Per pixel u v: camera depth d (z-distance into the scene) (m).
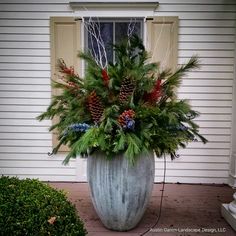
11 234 2.00
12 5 3.89
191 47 3.96
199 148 4.13
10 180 2.55
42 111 4.08
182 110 2.66
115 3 3.84
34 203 2.16
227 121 4.09
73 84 2.66
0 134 4.14
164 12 3.90
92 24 3.91
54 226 2.09
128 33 3.62
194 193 3.81
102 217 2.76
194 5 3.88
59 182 4.19
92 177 2.66
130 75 2.49
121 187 2.55
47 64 4.00
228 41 3.95
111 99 2.56
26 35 3.95
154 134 2.50
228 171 4.16
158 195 3.73
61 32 3.91
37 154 4.17
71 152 2.46
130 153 2.34
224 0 3.87
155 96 2.61
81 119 2.62
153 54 3.91
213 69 4.00
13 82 4.04
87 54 2.90
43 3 3.88
